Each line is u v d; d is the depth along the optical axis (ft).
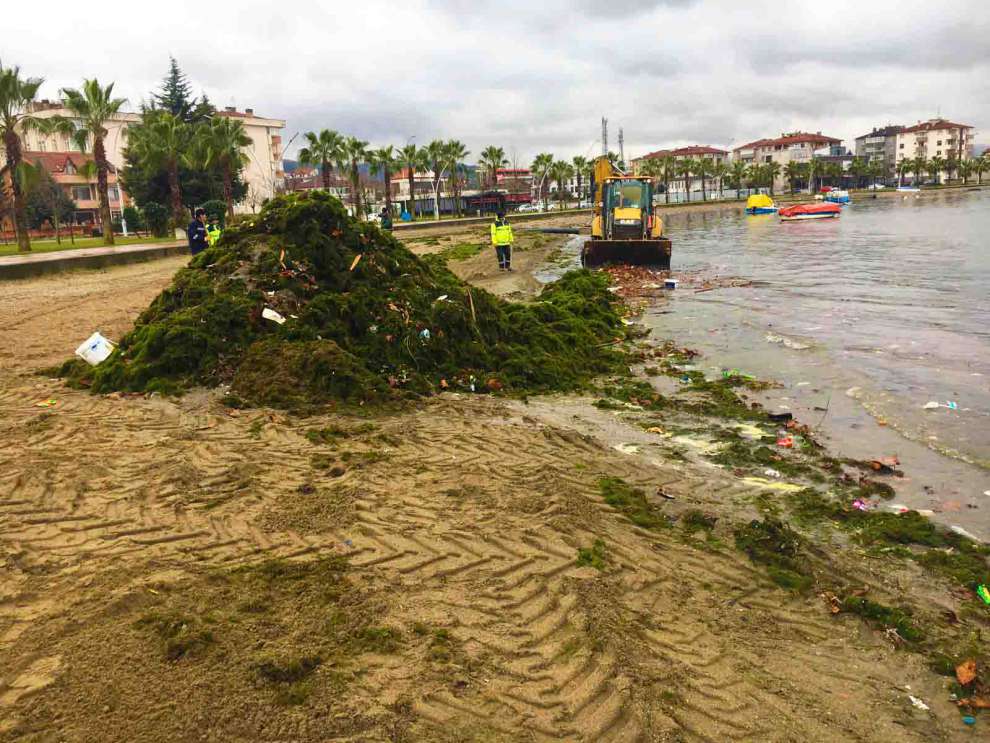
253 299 31.27
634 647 12.78
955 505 19.80
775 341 42.29
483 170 388.16
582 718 10.86
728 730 10.91
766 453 23.68
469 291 36.19
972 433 25.41
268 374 28.09
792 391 31.63
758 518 18.86
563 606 13.92
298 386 27.71
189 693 10.56
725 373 35.19
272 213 35.78
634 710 11.07
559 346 37.29
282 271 32.73
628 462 22.74
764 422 27.35
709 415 28.32
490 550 16.08
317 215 35.14
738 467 22.71
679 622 13.91
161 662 11.27
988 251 93.71
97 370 30.71
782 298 59.72
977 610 14.73
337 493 18.93
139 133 170.30
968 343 39.78
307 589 13.93
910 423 26.73
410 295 33.81
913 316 48.85
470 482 19.99
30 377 32.32
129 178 184.85
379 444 23.15
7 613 12.83
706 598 14.90
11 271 74.38
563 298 51.24
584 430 26.20
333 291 32.91
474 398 29.76
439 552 15.87
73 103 132.16
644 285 70.08
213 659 11.37
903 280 68.03
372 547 15.98
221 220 153.99
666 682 11.93
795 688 12.14
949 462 22.94
